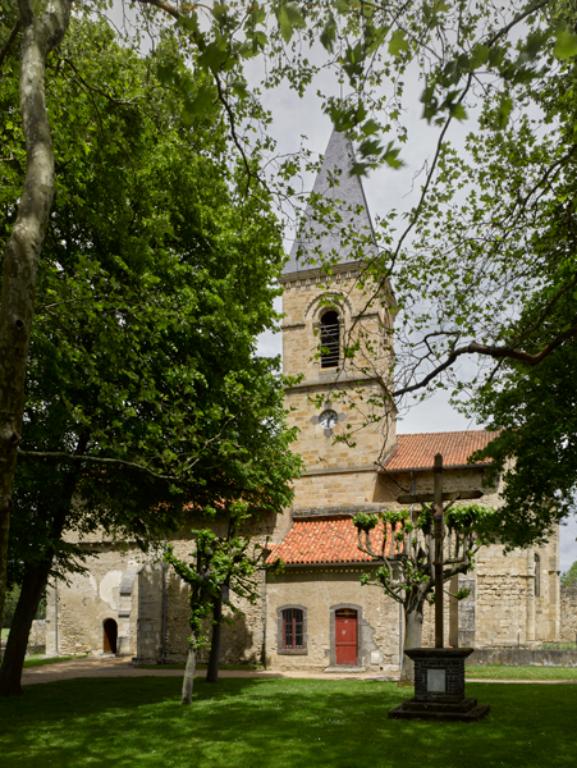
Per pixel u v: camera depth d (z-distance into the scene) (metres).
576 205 10.12
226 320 18.44
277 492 24.64
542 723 13.34
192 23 5.29
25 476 15.61
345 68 4.79
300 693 19.00
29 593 18.86
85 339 15.56
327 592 28.23
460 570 19.80
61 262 16.45
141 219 15.74
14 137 12.22
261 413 20.05
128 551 33.22
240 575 18.75
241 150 9.10
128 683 21.80
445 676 14.34
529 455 17.98
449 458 31.31
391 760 10.28
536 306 14.81
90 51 12.52
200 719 14.55
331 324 32.91
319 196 10.11
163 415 14.70
